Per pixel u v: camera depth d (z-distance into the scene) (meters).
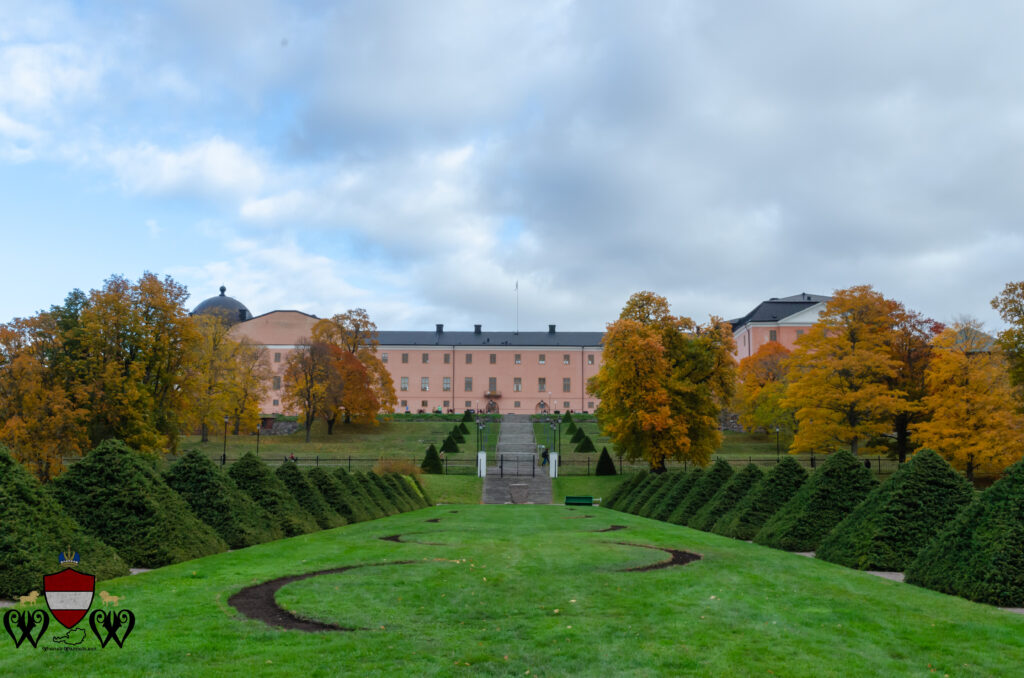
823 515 18.94
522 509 38.03
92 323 43.34
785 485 21.97
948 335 42.50
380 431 83.81
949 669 8.55
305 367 76.12
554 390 115.56
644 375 49.84
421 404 115.06
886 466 56.22
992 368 40.91
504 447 75.38
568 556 16.77
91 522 15.50
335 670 8.37
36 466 37.69
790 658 8.88
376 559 16.25
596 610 11.21
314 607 11.31
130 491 16.12
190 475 19.72
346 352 81.44
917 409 44.03
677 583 13.43
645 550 17.94
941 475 16.42
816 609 11.35
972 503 14.02
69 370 43.19
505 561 15.98
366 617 10.71
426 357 116.00
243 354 77.12
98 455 16.59
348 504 27.09
